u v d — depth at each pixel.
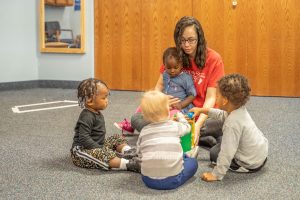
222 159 1.52
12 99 3.82
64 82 4.69
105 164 1.65
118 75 4.46
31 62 4.75
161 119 1.47
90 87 1.69
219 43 4.07
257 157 1.59
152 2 4.24
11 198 1.37
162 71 2.16
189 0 4.11
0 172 1.64
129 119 2.81
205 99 2.03
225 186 1.48
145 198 1.37
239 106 1.55
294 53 3.88
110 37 4.44
